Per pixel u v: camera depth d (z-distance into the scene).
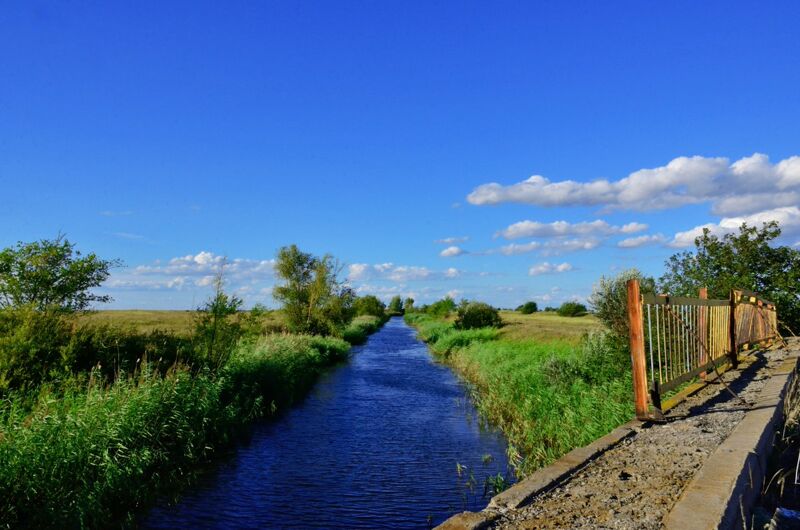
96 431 8.64
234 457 11.06
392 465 10.47
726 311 12.71
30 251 12.69
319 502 8.53
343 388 20.48
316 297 38.50
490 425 13.98
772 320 19.12
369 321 73.25
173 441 10.45
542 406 12.60
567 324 47.06
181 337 15.92
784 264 22.62
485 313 44.09
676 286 23.05
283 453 11.37
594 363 14.65
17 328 11.54
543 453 10.00
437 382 22.14
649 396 7.79
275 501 8.58
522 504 4.51
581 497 4.61
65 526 6.88
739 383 10.48
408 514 8.06
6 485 6.76
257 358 17.86
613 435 6.77
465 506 8.34
